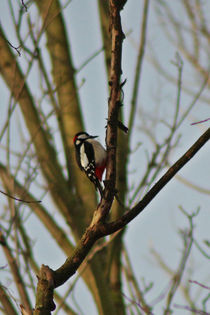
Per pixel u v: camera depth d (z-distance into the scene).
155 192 6.09
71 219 11.67
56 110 11.66
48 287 5.66
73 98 12.75
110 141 6.64
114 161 6.50
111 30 6.71
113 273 12.29
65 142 12.67
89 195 12.20
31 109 11.80
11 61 11.98
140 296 11.43
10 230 9.95
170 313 9.41
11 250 9.81
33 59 9.89
